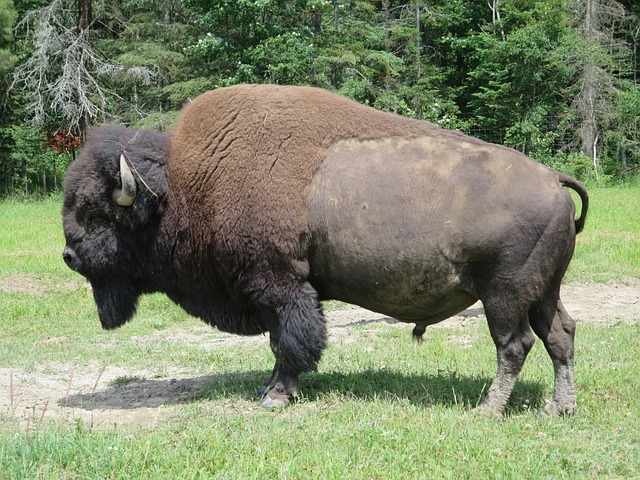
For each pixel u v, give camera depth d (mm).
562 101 74438
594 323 20391
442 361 16344
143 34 71562
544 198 11859
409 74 73188
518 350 12289
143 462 10039
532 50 64812
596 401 12992
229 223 13023
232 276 13430
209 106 13602
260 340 20562
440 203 12172
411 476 9906
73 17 66812
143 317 23594
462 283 12383
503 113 69062
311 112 13133
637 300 23828
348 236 12648
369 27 64562
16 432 11711
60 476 9766
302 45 53719
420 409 12586
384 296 12891
